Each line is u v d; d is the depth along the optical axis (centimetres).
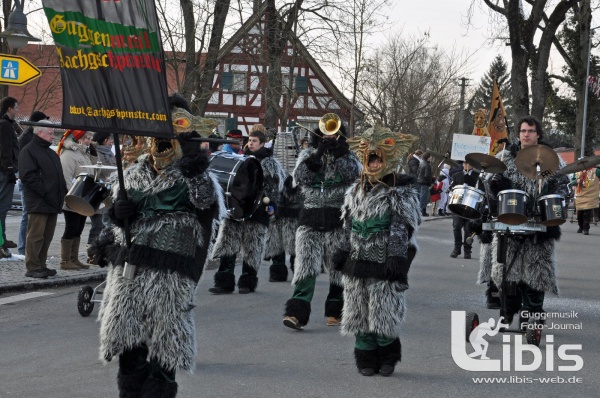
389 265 770
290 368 834
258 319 1100
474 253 2033
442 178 3412
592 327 1077
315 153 1030
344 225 818
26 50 4031
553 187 950
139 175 616
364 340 808
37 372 802
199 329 1025
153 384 597
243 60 2750
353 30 2720
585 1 4103
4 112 1510
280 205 1457
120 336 589
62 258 1415
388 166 793
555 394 756
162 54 573
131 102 585
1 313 1086
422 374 818
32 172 1289
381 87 3697
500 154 989
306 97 3469
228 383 773
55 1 595
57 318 1062
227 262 1321
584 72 4303
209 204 608
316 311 1173
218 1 2045
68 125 600
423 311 1173
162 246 601
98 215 1392
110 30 585
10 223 2283
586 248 2227
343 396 736
